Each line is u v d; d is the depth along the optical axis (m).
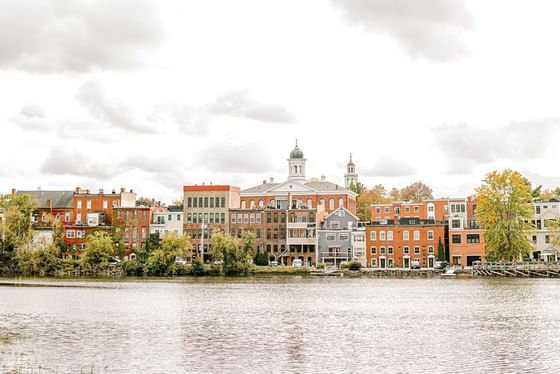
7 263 144.50
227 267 145.62
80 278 130.38
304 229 174.50
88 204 183.88
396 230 166.88
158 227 179.88
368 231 168.75
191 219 180.75
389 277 140.75
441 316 61.06
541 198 189.88
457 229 162.12
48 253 145.12
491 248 135.25
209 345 44.16
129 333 49.62
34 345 43.97
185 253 144.38
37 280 121.81
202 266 144.50
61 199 187.88
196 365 37.72
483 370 36.41
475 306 70.25
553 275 129.75
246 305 72.31
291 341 45.91
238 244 147.75
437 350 42.28
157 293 90.12
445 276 137.88
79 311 64.88
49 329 51.69
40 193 189.25
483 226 150.50
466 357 39.97
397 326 54.00
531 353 41.19
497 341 45.75
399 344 44.59
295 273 150.00
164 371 36.25
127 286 105.69
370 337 47.81
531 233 141.75
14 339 46.53
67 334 48.97
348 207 188.00
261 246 176.62
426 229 164.50
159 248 149.62
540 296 82.62
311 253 173.12
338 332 50.47
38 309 66.69
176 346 43.75
